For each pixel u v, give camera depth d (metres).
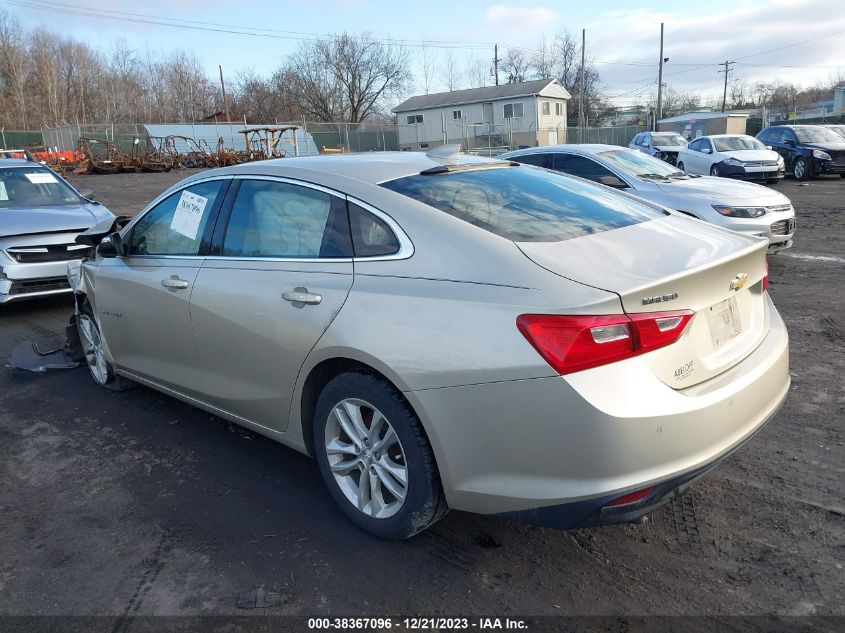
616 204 3.45
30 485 3.73
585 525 2.42
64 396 5.03
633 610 2.56
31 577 2.91
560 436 2.36
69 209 8.00
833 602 2.56
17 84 69.62
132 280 4.10
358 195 3.06
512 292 2.48
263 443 4.13
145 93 81.75
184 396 4.03
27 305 8.06
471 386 2.48
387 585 2.76
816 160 19.44
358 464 3.06
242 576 2.85
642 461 2.36
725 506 3.22
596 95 67.12
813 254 9.17
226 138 47.75
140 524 3.29
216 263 3.58
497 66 67.31
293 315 3.07
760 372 2.81
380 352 2.69
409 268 2.78
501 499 2.51
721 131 44.78
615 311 2.35
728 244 2.97
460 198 3.07
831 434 3.88
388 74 67.44
